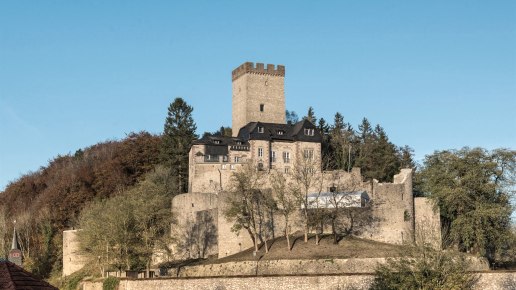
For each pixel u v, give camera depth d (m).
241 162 139.88
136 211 106.06
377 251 99.50
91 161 181.38
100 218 110.06
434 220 112.19
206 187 137.88
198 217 114.81
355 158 157.12
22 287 33.03
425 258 80.75
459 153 111.25
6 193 179.50
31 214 149.88
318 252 100.50
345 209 111.50
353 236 110.12
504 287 81.56
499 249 104.31
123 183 153.00
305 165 119.94
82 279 111.06
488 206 105.31
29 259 130.25
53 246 136.25
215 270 101.25
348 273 84.06
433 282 78.38
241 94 157.25
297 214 112.06
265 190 111.06
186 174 151.50
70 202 149.25
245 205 107.25
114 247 106.25
